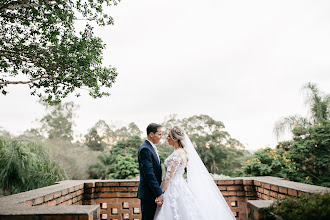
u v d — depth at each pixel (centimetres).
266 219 143
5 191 558
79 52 321
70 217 153
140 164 231
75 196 334
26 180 583
